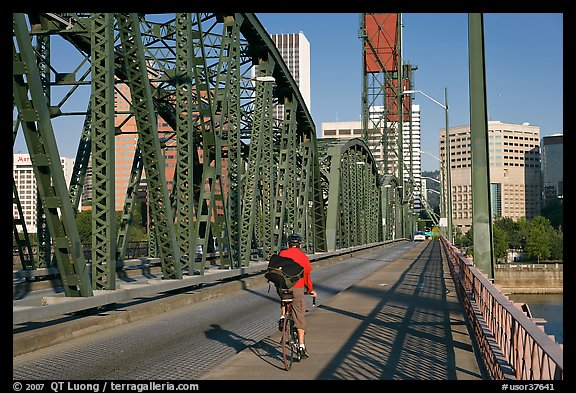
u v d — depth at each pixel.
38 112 12.03
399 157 102.06
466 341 11.42
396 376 8.48
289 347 10.39
